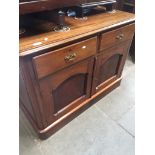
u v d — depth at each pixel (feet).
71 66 3.23
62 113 3.90
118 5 6.02
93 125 4.23
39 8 2.62
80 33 3.01
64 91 3.62
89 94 4.41
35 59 2.53
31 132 4.00
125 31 4.03
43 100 3.16
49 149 3.67
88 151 3.66
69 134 4.00
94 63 3.78
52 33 2.94
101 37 3.45
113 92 5.30
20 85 3.22
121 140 3.89
